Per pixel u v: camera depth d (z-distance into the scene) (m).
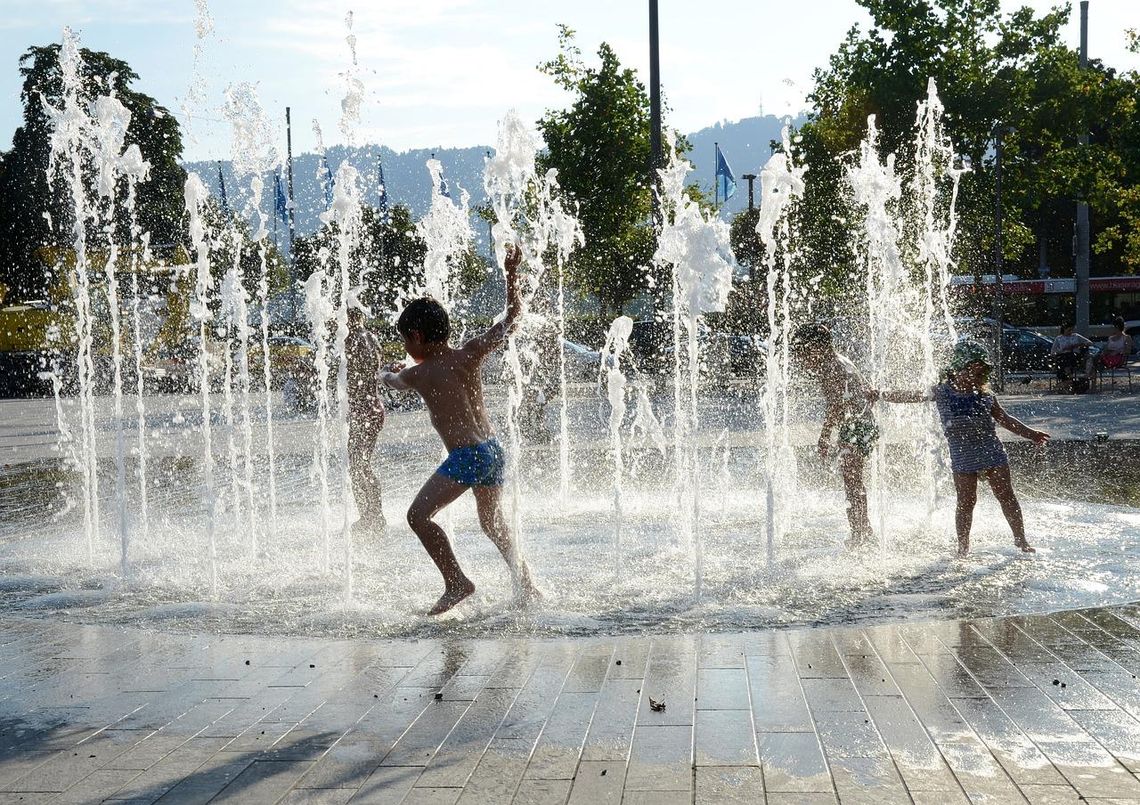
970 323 27.08
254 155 11.05
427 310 5.95
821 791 3.44
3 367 34.50
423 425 21.06
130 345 30.19
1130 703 4.20
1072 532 8.03
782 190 8.66
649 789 3.49
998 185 28.70
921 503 9.73
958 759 3.68
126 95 35.03
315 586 6.78
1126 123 30.59
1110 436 15.55
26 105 36.94
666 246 7.92
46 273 29.81
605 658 4.97
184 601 6.47
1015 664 4.73
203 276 8.85
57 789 3.63
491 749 3.87
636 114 29.73
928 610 5.75
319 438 18.88
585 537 8.34
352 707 4.38
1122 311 45.12
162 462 15.59
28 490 12.58
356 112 8.96
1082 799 3.35
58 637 5.68
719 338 27.48
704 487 11.32
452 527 9.03
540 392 17.22
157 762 3.84
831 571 6.82
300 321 31.34
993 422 7.27
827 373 7.54
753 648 5.08
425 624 5.73
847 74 30.78
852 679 4.57
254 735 4.09
